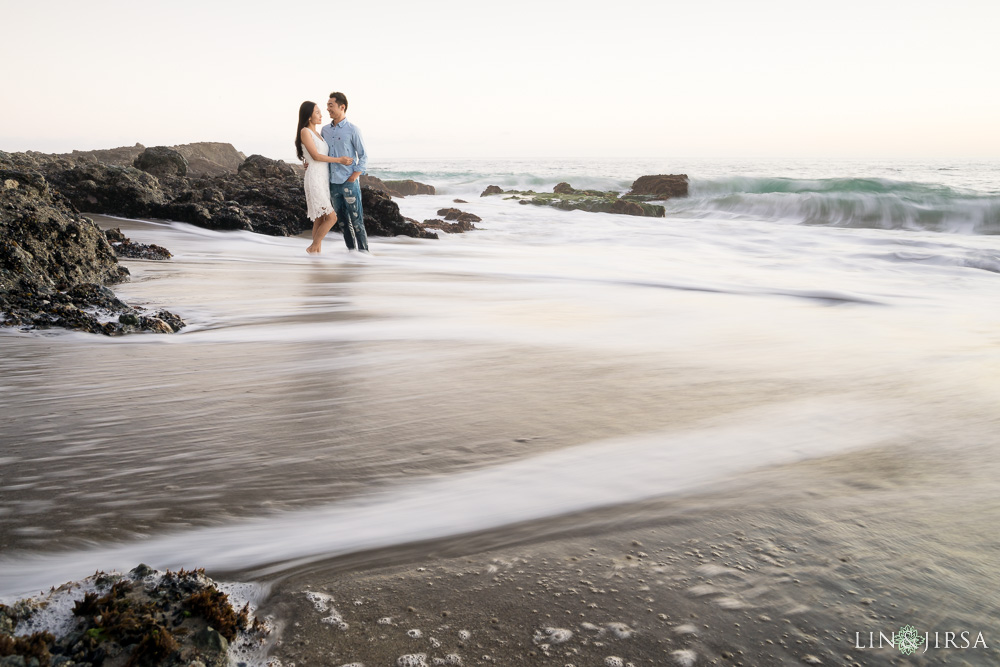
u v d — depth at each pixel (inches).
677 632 64.8
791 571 75.7
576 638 63.7
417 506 89.8
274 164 621.6
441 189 1549.0
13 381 137.3
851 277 392.5
